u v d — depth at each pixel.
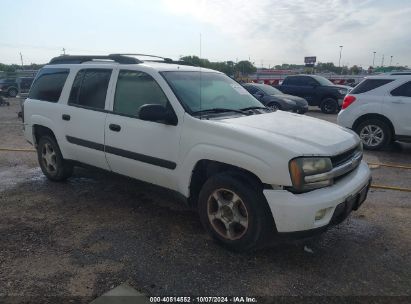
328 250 3.65
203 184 3.96
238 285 3.05
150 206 4.71
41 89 5.66
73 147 5.02
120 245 3.68
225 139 3.48
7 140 9.39
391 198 5.15
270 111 4.57
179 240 3.80
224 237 3.58
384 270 3.31
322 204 3.13
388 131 7.94
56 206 4.71
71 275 3.16
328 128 3.96
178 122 3.84
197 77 4.48
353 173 3.75
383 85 7.95
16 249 3.59
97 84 4.79
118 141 4.39
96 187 5.45
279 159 3.14
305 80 17.16
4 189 5.40
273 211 3.17
